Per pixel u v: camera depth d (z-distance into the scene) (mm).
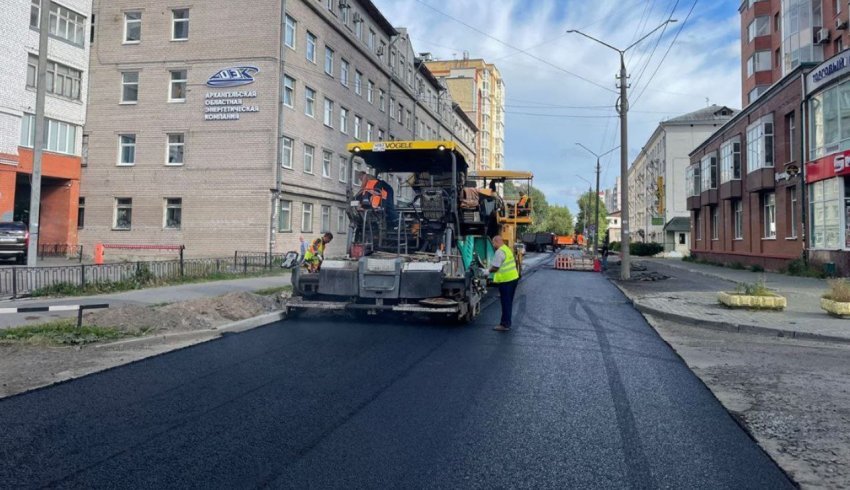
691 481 3953
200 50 28422
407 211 11492
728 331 10586
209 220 28047
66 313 10602
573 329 10508
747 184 31297
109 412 5316
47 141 27625
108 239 29094
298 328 10258
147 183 28781
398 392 6090
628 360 7867
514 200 21297
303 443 4570
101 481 3824
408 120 48844
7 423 4980
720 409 5641
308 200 31453
